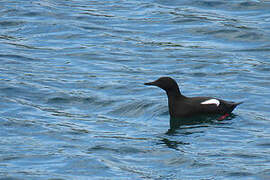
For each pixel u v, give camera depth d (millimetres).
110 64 26000
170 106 20703
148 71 25125
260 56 26859
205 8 33719
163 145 17328
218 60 26312
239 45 28438
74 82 23641
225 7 33719
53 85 23203
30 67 25391
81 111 20781
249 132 18438
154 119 20203
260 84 23328
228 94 22266
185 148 17047
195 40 29125
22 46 28172
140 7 34219
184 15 32469
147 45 28438
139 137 18125
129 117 20359
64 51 27656
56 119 19734
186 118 20312
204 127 19125
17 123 19109
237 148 16938
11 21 31453
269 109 20625
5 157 16172
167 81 20625
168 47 28125
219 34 29781
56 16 32531
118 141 17688
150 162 16000
